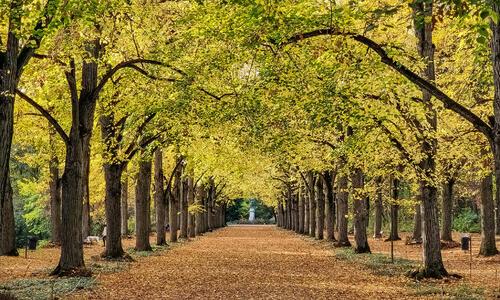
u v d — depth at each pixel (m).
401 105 17.28
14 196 59.41
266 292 15.70
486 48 13.20
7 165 10.89
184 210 52.50
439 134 18.22
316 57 15.11
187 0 17.23
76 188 18.80
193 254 31.55
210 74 17.17
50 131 26.89
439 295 14.51
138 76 20.42
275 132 20.91
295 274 20.73
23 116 25.78
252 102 17.75
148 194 33.19
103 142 23.98
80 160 18.92
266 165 33.03
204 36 15.34
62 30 14.51
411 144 18.09
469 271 20.59
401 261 24.80
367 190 26.19
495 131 10.85
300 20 12.58
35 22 11.72
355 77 15.02
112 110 22.22
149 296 14.67
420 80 12.21
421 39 17.92
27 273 19.28
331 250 34.59
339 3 14.35
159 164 39.47
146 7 16.91
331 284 17.58
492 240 26.59
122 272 20.55
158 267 23.17
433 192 18.47
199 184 62.28
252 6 12.14
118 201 25.81
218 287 16.83
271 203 87.31
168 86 18.59
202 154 27.52
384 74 15.28
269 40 13.68
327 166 30.14
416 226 39.03
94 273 19.34
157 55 17.88
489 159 23.75
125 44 18.42
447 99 11.89
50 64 16.02
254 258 28.84
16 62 11.13
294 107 17.64
